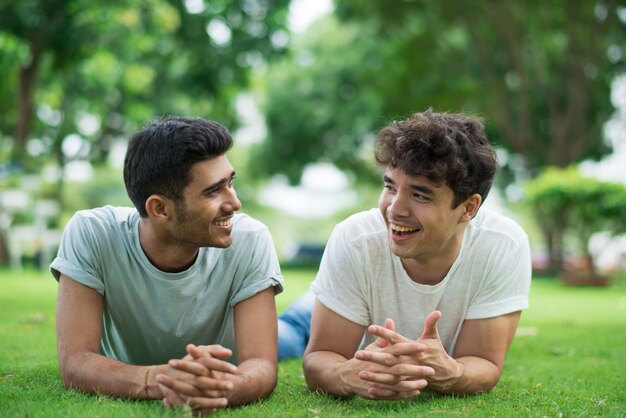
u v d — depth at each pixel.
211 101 17.41
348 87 23.84
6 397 2.76
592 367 4.00
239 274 2.95
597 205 13.35
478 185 2.66
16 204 15.26
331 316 3.00
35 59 15.08
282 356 4.11
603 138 21.42
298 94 24.08
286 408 2.69
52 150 21.97
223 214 2.67
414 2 18.00
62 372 2.79
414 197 2.62
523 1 17.42
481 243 2.96
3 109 19.11
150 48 16.91
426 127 2.58
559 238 18.44
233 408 2.67
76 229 2.88
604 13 17.30
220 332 3.09
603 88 19.83
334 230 3.10
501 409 2.71
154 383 2.57
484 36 18.66
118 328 3.04
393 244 2.73
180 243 2.77
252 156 25.83
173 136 2.60
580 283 13.38
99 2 13.55
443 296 2.99
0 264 16.56
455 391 2.84
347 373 2.77
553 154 18.89
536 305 8.80
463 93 19.72
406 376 2.61
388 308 3.03
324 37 24.23
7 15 12.91
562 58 18.94
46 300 7.63
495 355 3.01
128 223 2.90
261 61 16.28
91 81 17.89
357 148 24.45
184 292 2.90
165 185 2.61
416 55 19.14
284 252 37.38
